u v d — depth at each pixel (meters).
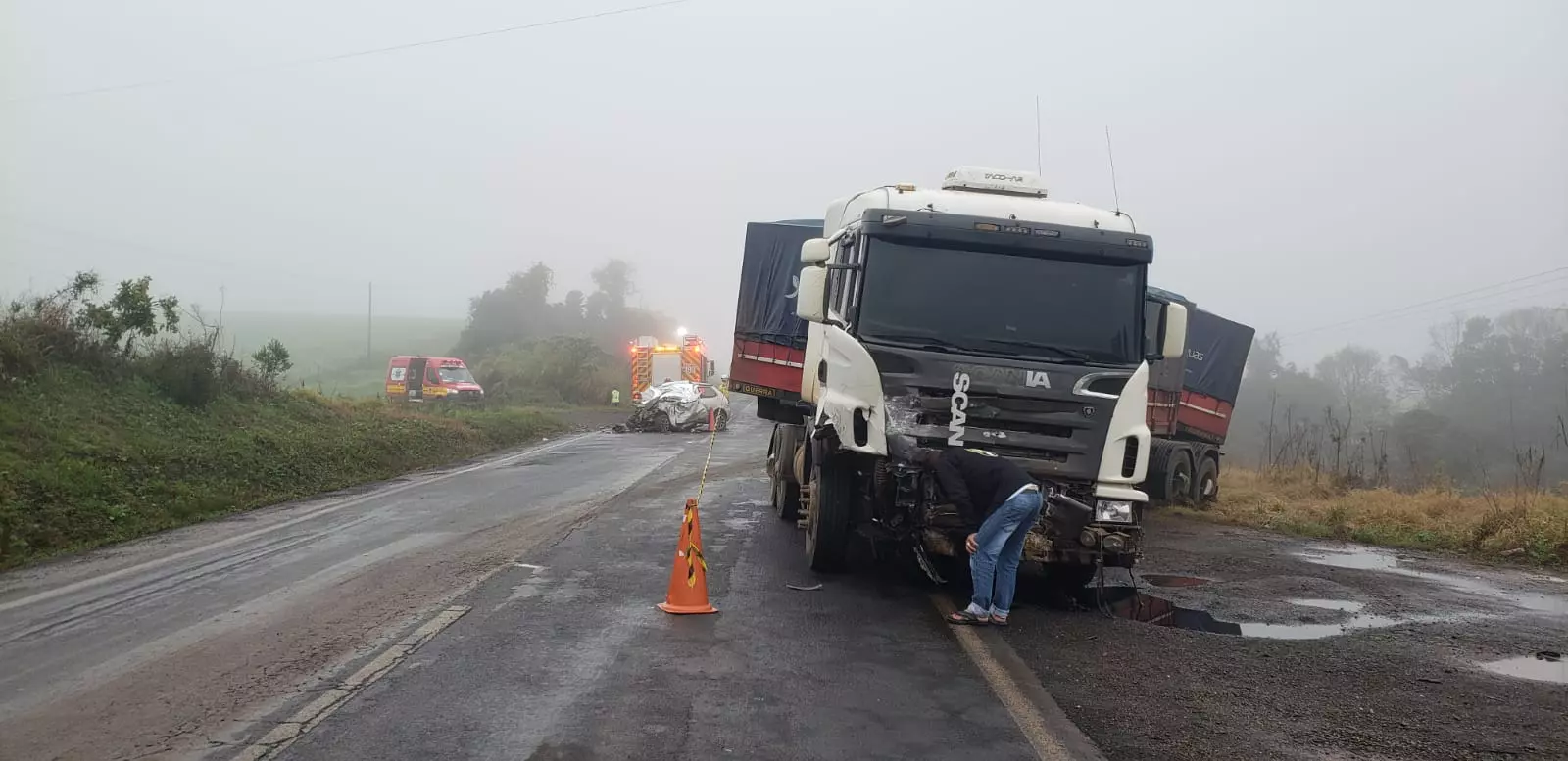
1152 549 12.38
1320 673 6.70
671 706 5.57
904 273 8.67
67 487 11.88
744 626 7.46
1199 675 6.58
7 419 13.52
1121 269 8.84
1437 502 16.06
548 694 5.71
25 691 5.74
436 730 5.12
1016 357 8.45
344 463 17.77
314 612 7.66
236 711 5.39
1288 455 23.95
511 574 9.16
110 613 7.64
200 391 18.19
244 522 12.36
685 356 40.78
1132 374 8.48
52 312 16.92
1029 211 9.00
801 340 13.62
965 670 6.50
